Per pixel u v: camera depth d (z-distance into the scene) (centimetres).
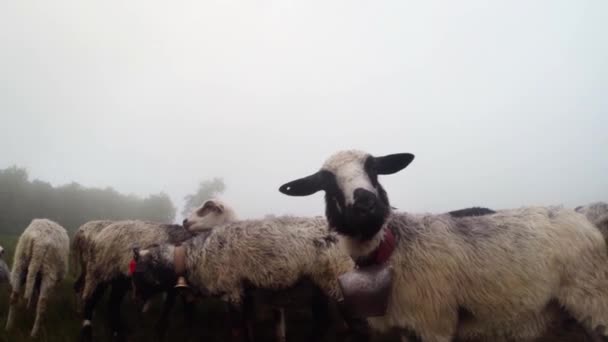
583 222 102
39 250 184
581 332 101
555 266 98
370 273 98
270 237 160
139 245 191
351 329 147
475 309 99
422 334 98
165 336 181
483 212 177
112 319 185
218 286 158
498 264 98
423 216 110
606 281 96
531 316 99
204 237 168
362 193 95
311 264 158
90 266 191
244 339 157
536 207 110
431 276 98
